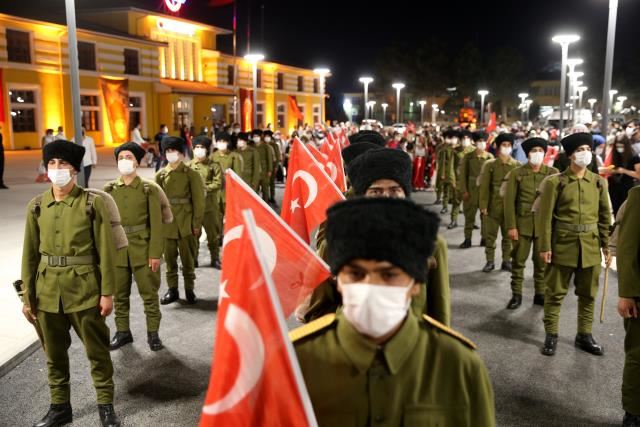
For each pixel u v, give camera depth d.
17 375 5.17
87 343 4.22
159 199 5.83
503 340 5.97
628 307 4.07
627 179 9.80
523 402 4.65
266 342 1.76
